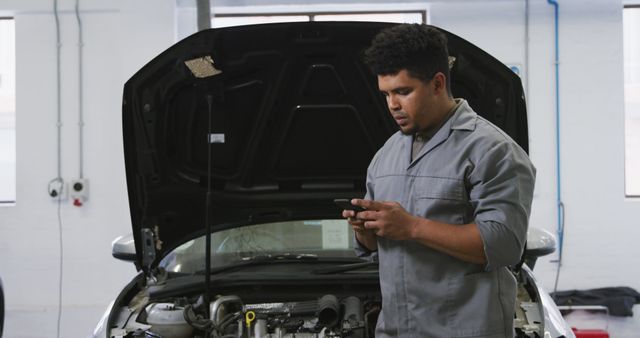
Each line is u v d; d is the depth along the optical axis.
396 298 1.86
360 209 1.80
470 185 1.79
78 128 5.65
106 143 5.64
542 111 5.53
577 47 5.52
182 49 2.57
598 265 5.50
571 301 5.30
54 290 5.65
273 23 2.54
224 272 2.82
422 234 1.73
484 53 2.46
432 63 1.72
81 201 5.62
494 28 5.56
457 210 1.81
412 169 1.87
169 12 5.55
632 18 5.64
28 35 5.66
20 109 5.66
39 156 5.66
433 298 1.81
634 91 5.66
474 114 1.87
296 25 2.55
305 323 2.37
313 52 2.64
